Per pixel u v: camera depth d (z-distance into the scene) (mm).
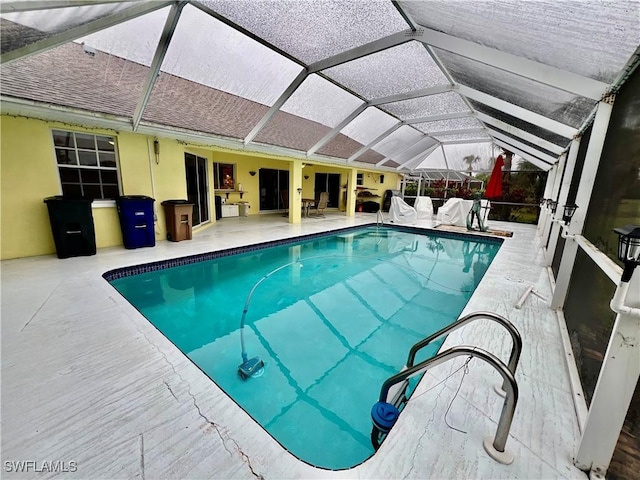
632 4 1277
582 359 1972
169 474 1259
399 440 1451
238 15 3154
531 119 4148
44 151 4383
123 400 1682
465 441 1452
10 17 2242
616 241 1742
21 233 4375
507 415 1307
